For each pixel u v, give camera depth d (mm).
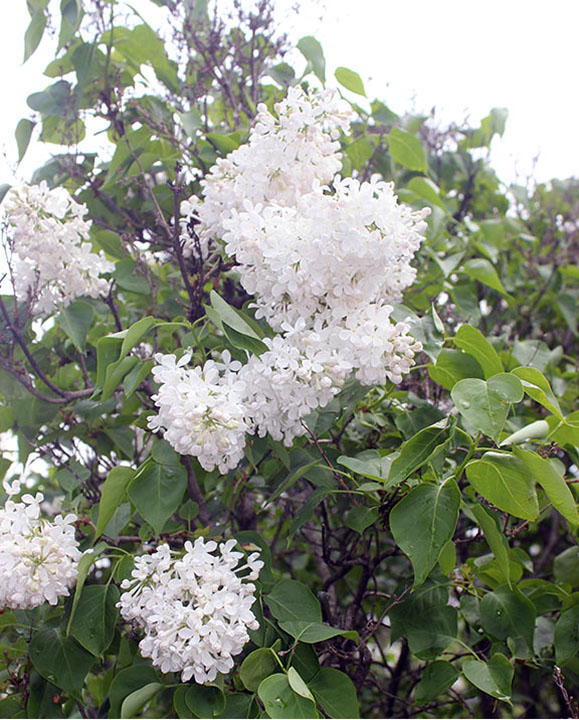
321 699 473
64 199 611
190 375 463
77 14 667
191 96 770
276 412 488
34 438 688
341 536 783
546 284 995
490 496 491
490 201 1065
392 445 671
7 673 590
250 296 713
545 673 677
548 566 959
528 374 503
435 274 799
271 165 551
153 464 515
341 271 491
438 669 536
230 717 458
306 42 697
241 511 758
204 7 767
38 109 711
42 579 484
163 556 472
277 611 506
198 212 621
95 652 506
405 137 739
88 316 652
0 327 637
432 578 580
